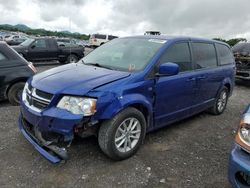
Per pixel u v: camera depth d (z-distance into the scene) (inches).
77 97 136.0
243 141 108.7
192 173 145.3
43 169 140.8
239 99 339.0
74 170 141.3
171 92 178.4
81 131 138.4
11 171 137.8
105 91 139.6
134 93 152.9
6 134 179.8
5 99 249.1
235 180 108.2
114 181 133.7
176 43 189.5
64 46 663.8
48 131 137.3
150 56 172.4
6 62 243.3
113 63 178.9
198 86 206.2
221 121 236.8
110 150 144.7
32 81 158.7
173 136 194.2
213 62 232.5
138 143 159.6
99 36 1441.9
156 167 148.8
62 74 160.1
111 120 142.6
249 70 429.1
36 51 608.4
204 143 185.6
